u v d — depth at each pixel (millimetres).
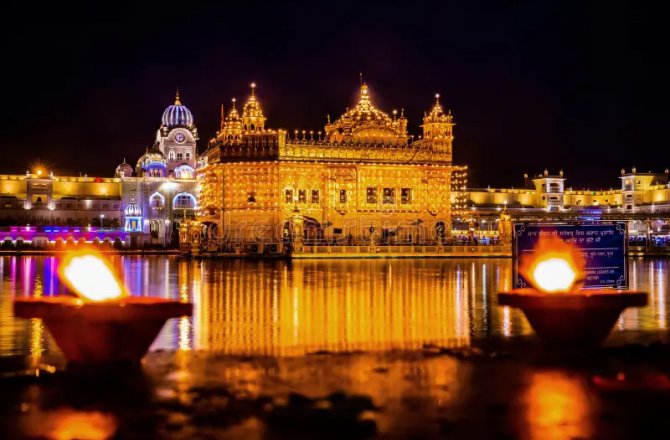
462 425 11586
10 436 11062
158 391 13562
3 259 84375
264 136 102312
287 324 24969
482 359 16375
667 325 23531
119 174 133500
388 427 11484
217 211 103062
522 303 16906
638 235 123250
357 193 104375
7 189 119625
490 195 130250
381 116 109375
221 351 17969
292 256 87062
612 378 14297
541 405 12641
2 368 15469
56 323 15398
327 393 13438
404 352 17484
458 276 52062
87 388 13750
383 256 90125
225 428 11414
